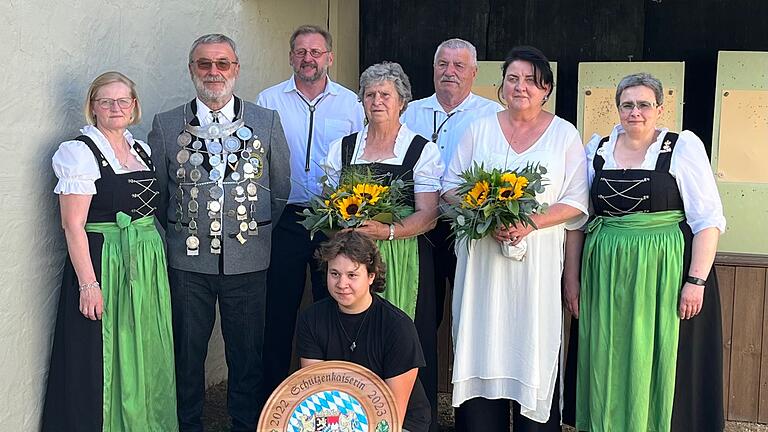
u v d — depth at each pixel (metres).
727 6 5.20
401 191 3.08
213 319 3.28
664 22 5.31
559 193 2.99
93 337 2.86
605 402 2.99
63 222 2.82
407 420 2.75
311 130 3.69
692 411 3.01
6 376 2.79
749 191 4.39
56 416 2.93
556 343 2.98
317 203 3.00
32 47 2.83
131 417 2.93
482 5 5.49
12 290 2.80
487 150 3.03
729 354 3.76
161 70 3.68
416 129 3.78
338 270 2.61
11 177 2.77
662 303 2.93
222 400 4.10
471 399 3.07
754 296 3.70
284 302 3.57
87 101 2.89
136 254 2.91
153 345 3.01
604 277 2.97
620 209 2.96
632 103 2.94
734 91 4.45
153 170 3.04
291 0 4.89
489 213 2.79
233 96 3.20
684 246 2.94
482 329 3.01
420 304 3.13
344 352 2.70
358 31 5.71
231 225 3.13
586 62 5.12
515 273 2.96
